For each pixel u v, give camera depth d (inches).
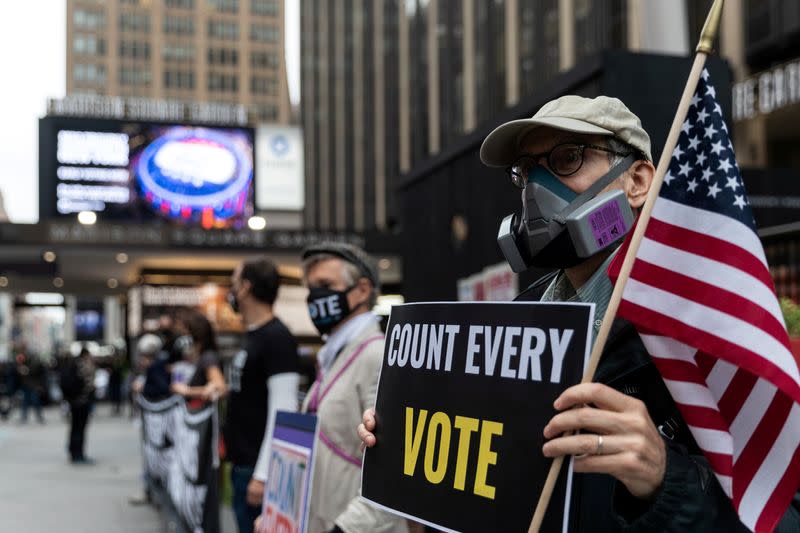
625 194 56.0
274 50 4424.2
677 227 51.0
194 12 4325.8
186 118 1086.4
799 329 110.3
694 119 52.2
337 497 99.7
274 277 140.9
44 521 289.1
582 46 820.6
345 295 111.3
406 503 58.1
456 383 55.9
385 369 64.4
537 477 48.6
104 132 1018.1
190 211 1039.6
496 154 62.3
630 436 44.4
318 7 2591.0
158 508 299.0
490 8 1163.9
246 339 141.3
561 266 58.9
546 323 50.9
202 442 187.8
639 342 53.7
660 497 45.4
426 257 263.6
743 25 692.1
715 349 48.0
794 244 163.0
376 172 2146.9
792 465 48.8
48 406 1018.1
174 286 940.6
